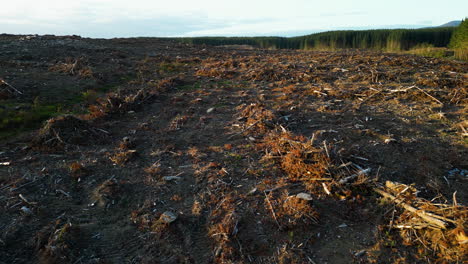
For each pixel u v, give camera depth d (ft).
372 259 15.33
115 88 48.26
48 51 68.28
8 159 23.93
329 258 15.60
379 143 27.27
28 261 14.90
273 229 17.38
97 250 15.97
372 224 17.88
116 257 15.64
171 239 16.83
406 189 19.31
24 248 15.56
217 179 22.11
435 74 50.90
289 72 58.85
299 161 23.00
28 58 60.13
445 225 15.78
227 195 20.27
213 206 19.45
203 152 26.76
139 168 24.06
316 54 90.12
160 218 17.92
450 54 106.83
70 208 18.95
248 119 33.24
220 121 34.63
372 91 43.50
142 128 32.40
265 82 53.88
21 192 19.72
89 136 28.55
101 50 77.97
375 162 23.93
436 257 15.03
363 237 16.90
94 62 63.05
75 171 22.57
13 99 37.19
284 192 20.42
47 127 27.78
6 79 43.16
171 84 50.57
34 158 24.29
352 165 22.56
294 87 48.29
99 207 19.22
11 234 16.11
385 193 19.57
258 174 22.85
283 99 42.24
